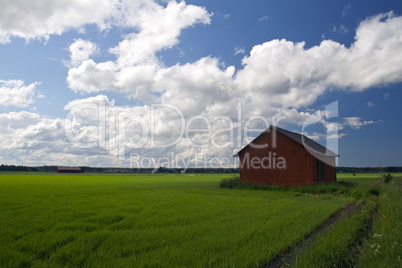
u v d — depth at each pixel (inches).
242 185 1357.0
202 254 334.0
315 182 1274.6
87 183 1879.9
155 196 987.3
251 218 548.7
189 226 480.1
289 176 1320.1
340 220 526.3
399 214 493.4
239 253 331.6
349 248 328.2
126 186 1558.8
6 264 305.1
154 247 367.6
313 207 689.0
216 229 455.5
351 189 1051.9
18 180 2283.5
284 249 346.3
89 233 435.2
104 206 733.3
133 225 497.7
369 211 579.8
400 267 267.0
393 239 336.8
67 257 330.0
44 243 382.0
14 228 473.7
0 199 885.2
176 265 296.8
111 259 321.1
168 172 6284.5
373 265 272.2
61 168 5807.1
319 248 310.2
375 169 5821.9
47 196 988.6
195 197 949.2
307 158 1285.7
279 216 567.2
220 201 829.8
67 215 597.9
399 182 1579.7
